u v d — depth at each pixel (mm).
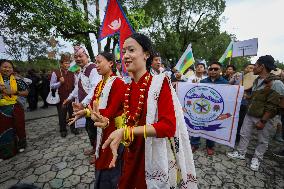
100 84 2438
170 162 1394
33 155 4043
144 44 1370
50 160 3814
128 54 1370
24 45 16328
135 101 1439
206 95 3941
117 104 1994
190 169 1424
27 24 8984
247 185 3098
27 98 8641
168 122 1181
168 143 1386
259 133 3543
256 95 3492
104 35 3906
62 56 5047
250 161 3803
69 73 5082
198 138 4160
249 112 3578
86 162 3701
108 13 3848
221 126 3848
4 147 3863
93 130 3279
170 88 1317
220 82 4004
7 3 7781
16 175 3340
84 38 10969
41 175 3322
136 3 13906
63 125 5020
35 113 8031
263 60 3395
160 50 21641
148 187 1333
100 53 2510
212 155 4012
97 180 2088
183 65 5566
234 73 6141
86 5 11445
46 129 5750
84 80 3514
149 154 1312
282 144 4770
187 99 4094
